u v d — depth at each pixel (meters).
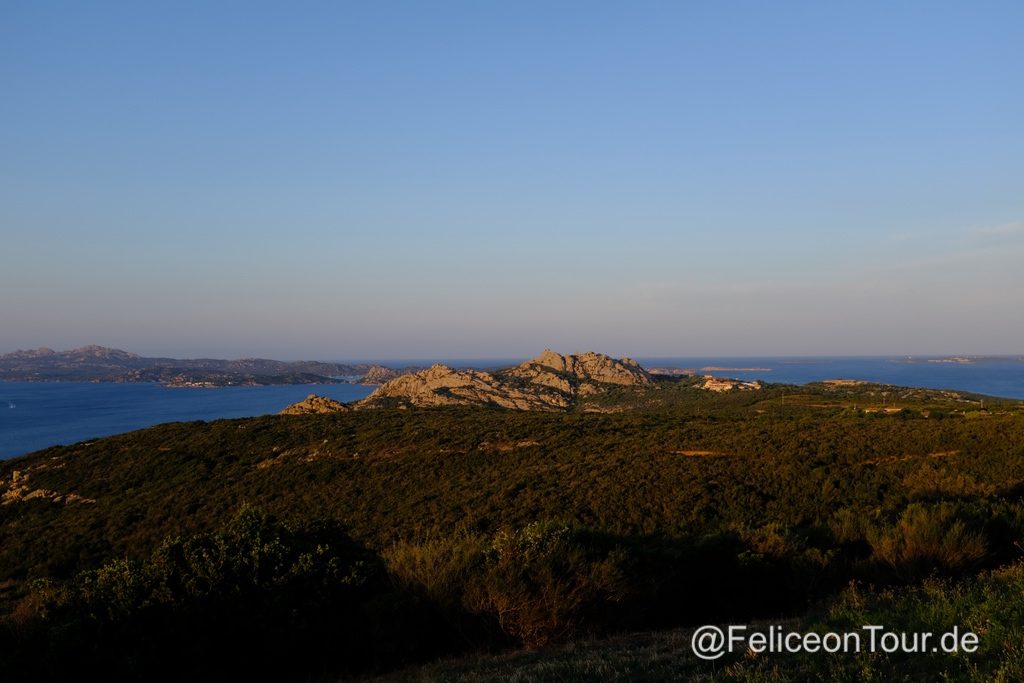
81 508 38.19
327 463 43.84
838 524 18.73
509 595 13.05
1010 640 7.30
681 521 27.44
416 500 34.41
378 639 13.19
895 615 9.52
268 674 12.71
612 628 13.71
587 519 28.73
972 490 24.19
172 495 38.62
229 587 13.09
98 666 11.16
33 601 12.67
